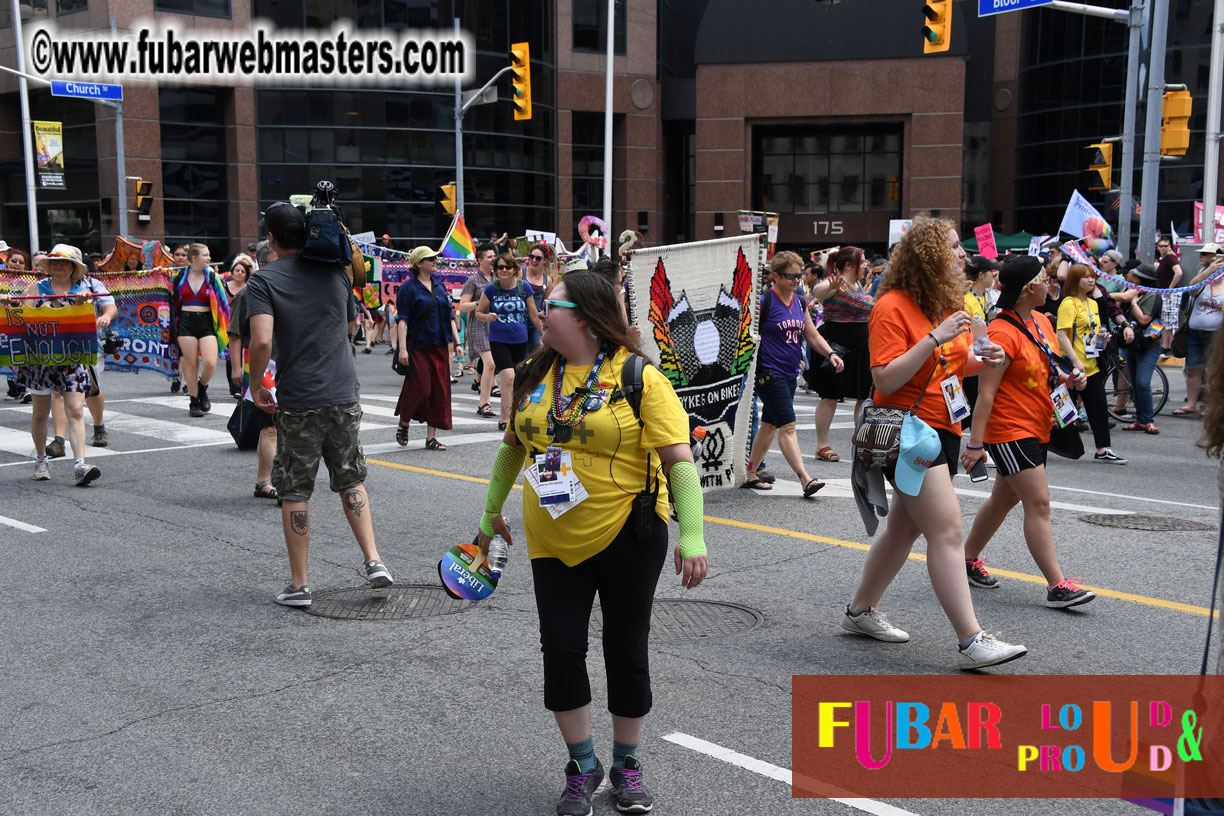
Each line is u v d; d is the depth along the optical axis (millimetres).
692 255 8344
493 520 4039
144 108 41906
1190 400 14797
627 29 48938
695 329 8430
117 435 12344
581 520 3594
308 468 6098
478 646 5445
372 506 8773
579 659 3648
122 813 3758
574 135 48500
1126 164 19594
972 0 52625
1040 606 6035
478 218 45344
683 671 5051
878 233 52094
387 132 44062
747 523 8141
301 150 43531
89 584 6594
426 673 5074
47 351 9453
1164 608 5969
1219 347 2580
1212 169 20062
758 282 8656
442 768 4086
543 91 46719
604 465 3592
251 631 5707
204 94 42969
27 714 4625
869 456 4996
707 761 4102
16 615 5992
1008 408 5848
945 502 4922
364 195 44125
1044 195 49219
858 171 52188
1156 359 13453
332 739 4348
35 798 3869
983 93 53250
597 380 3600
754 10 48469
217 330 13828
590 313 3605
